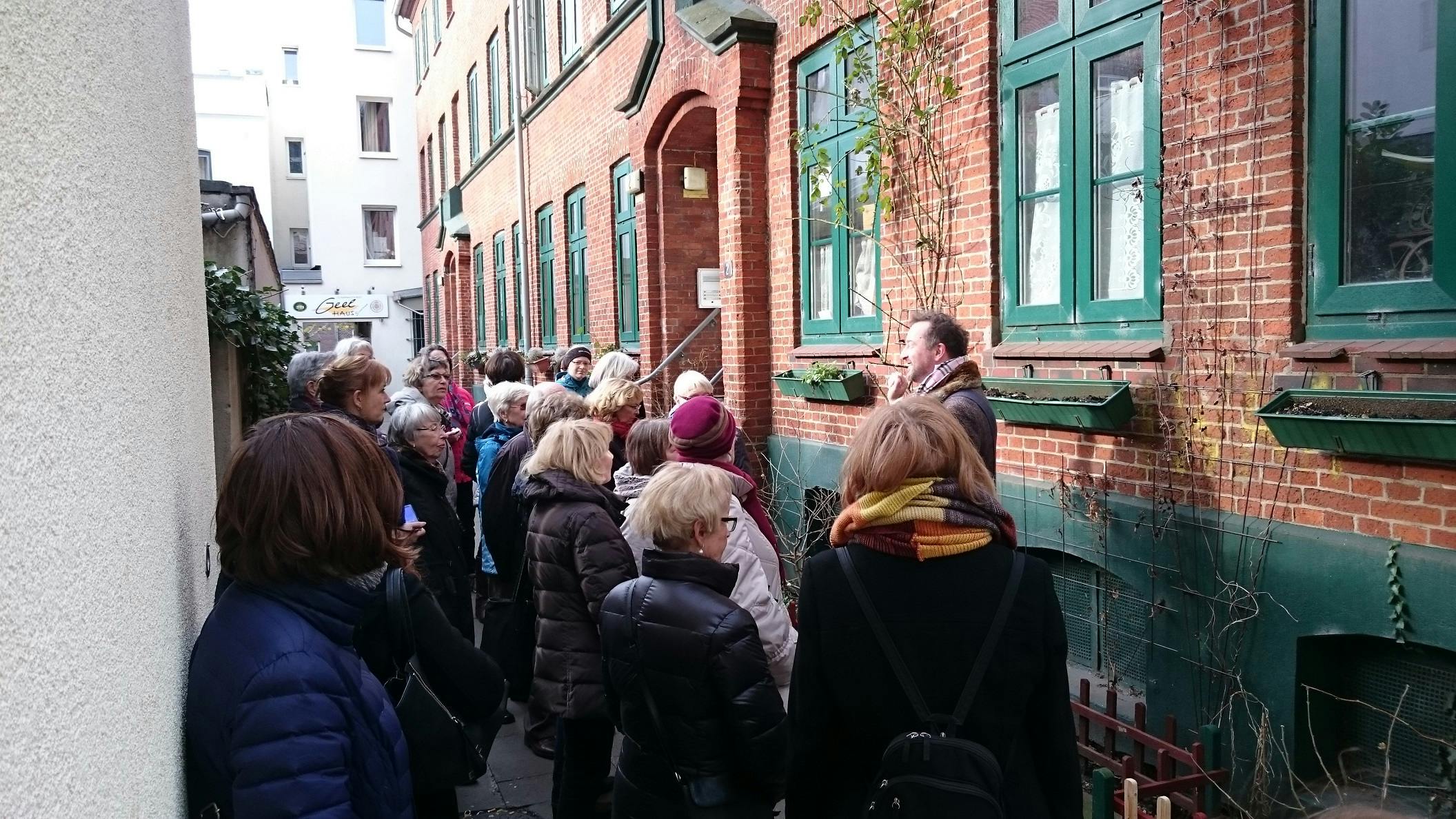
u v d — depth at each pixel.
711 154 9.93
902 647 2.00
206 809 1.69
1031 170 5.16
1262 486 3.79
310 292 30.44
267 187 29.95
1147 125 4.33
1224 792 3.68
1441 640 3.17
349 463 1.81
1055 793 2.04
